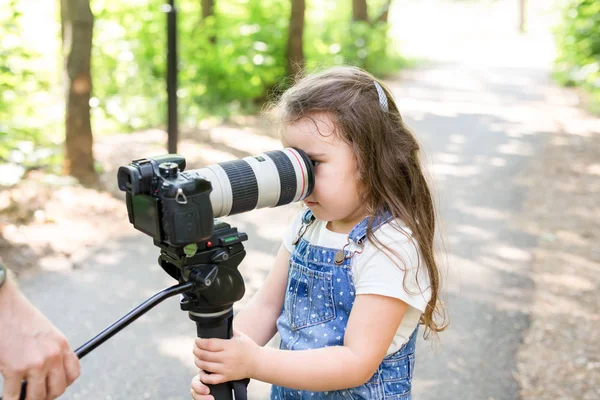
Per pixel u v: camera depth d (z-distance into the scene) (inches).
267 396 104.3
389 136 55.7
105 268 142.0
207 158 227.5
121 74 309.6
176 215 42.3
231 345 48.3
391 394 55.7
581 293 140.0
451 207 197.9
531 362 112.8
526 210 197.3
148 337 118.1
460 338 120.8
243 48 320.2
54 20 294.0
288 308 57.4
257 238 166.4
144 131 266.7
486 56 681.6
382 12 510.9
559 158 260.5
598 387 104.6
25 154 193.9
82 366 108.5
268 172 48.3
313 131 52.5
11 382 38.8
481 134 302.4
